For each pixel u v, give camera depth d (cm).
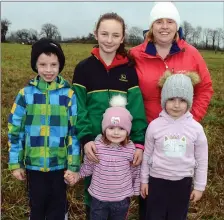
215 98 815
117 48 314
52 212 320
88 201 335
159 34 316
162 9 312
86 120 309
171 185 304
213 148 536
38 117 302
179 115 303
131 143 312
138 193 318
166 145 300
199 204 409
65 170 316
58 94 305
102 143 308
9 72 971
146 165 311
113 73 316
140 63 328
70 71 934
